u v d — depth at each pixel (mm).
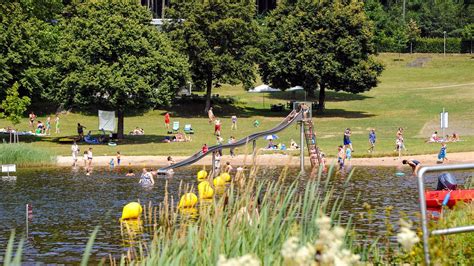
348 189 60031
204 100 136125
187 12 129000
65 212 51156
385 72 174750
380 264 16391
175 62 104812
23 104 97875
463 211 22125
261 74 136250
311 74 129500
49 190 63500
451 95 142625
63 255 36688
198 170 79625
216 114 129125
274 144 96375
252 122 120875
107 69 100125
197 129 113375
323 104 132875
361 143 96375
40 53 108438
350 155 84625
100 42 101375
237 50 130750
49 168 81812
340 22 131250
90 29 102812
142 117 125812
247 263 10164
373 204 50312
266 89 152625
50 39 110500
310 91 136000
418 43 191625
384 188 60969
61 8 127812
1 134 105812
